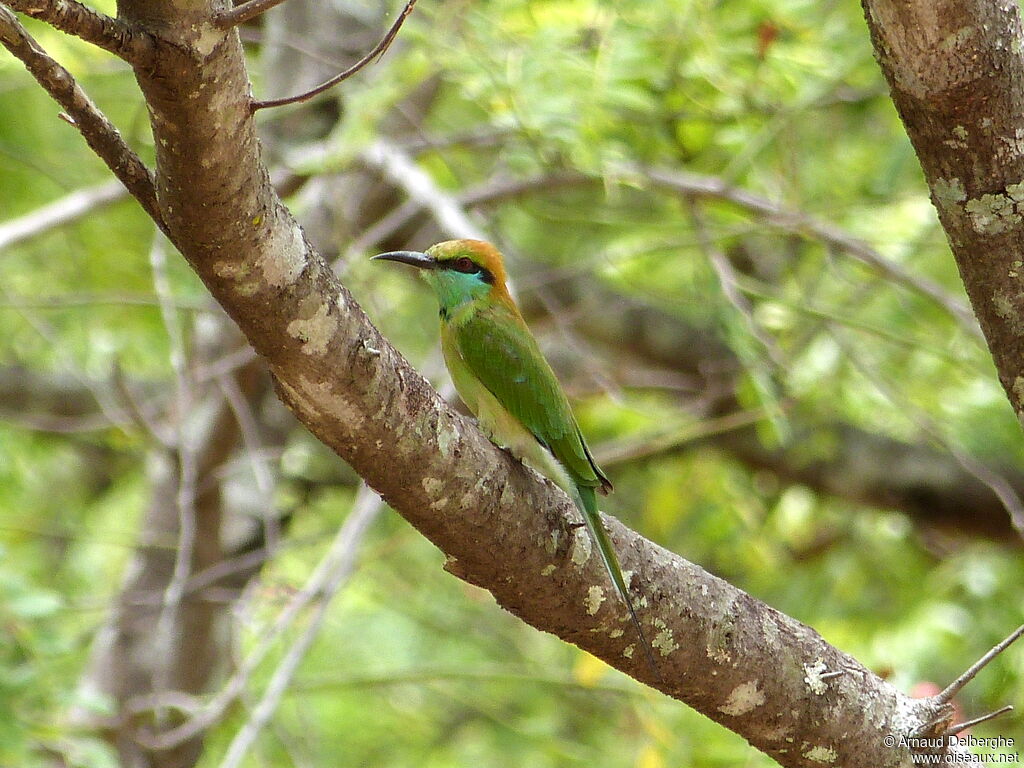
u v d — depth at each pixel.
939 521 15.45
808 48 11.63
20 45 4.30
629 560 6.03
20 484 16.70
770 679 6.27
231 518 15.26
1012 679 11.09
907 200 13.44
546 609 5.96
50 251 16.08
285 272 4.73
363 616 17.64
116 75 14.57
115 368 12.53
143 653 13.95
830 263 12.00
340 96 13.85
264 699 9.18
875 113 13.82
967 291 5.94
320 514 16.98
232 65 4.21
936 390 14.38
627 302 16.73
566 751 13.91
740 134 12.12
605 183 10.16
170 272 14.36
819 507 16.33
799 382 13.62
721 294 12.16
